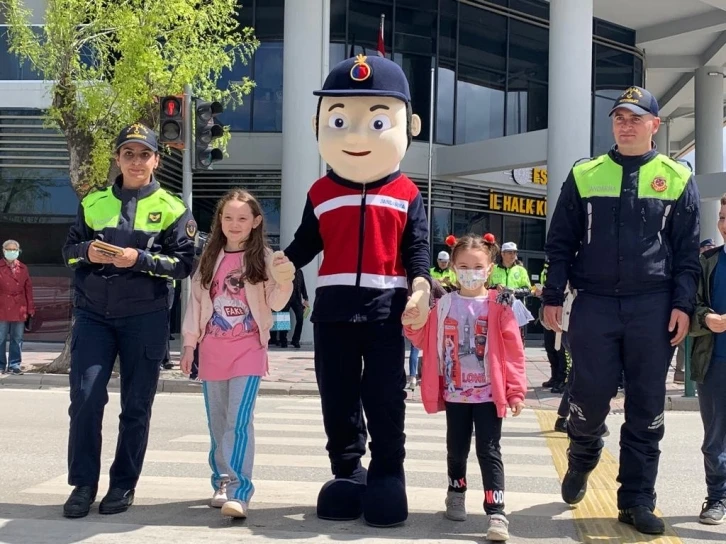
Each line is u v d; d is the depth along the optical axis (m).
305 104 17.02
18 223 17.59
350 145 4.27
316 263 17.34
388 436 4.24
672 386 11.69
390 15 20.81
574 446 4.46
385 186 4.37
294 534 4.00
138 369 4.39
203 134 10.95
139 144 4.48
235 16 19.94
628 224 4.16
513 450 6.93
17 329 12.21
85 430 4.28
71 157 11.70
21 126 17.41
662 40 24.94
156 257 4.32
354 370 4.34
